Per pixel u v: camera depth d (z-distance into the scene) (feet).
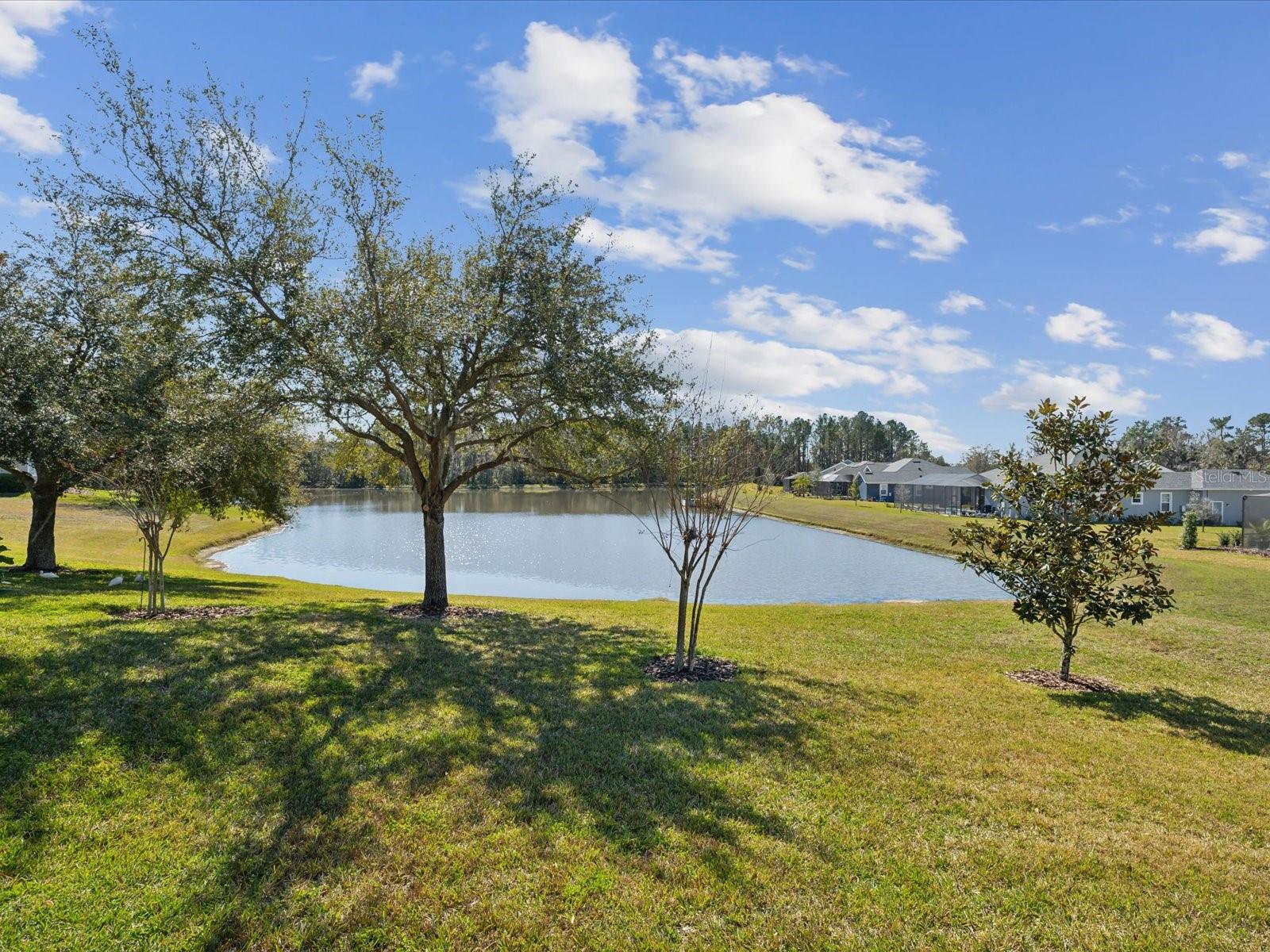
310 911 11.28
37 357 36.19
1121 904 11.88
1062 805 15.62
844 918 11.35
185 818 13.89
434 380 35.37
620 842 13.41
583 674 25.98
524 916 11.23
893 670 28.53
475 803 14.80
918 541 119.03
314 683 22.02
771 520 185.06
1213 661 31.58
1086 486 26.86
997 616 43.80
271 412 34.53
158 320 33.86
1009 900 11.91
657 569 87.10
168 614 32.09
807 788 16.08
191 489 36.70
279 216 32.58
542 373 35.60
